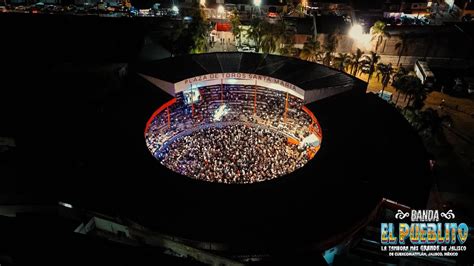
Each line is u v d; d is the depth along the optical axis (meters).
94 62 69.88
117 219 35.28
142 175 38.59
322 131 46.06
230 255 32.41
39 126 49.03
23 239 31.88
